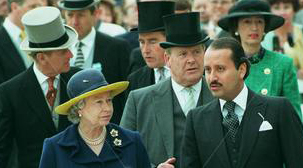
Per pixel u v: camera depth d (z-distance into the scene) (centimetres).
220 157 1423
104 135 1409
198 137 1441
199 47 1578
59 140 1397
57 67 1662
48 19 1653
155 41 1730
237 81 1420
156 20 1725
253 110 1426
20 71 1981
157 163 1567
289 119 1419
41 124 1672
